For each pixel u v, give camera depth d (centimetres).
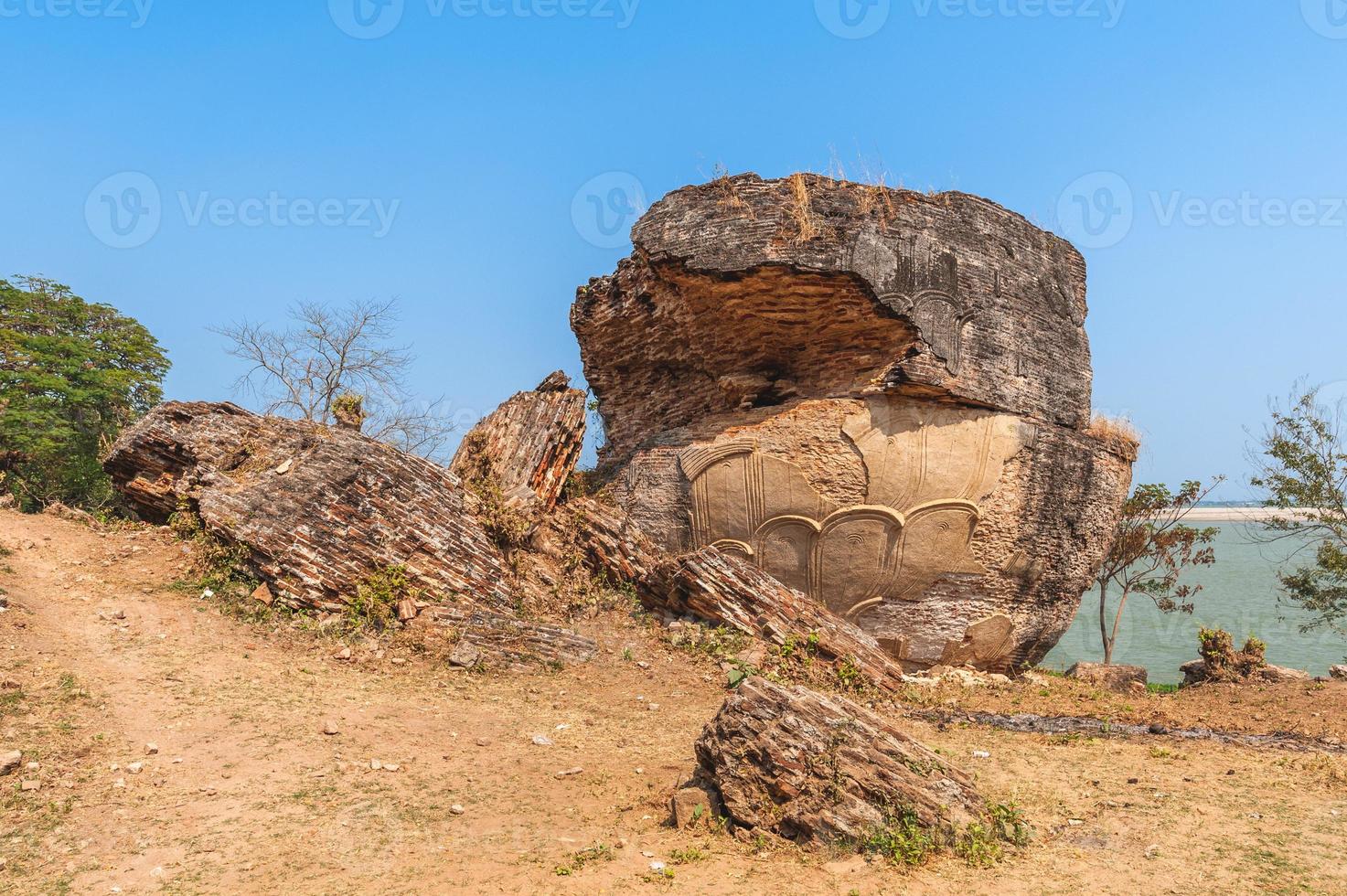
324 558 1299
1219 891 669
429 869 686
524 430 1686
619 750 993
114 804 758
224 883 652
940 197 1455
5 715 872
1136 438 1741
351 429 1603
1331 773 944
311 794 809
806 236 1370
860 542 1455
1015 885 679
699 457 1548
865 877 686
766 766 777
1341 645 3247
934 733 1123
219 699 995
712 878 681
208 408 1628
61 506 1625
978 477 1439
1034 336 1522
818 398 1496
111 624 1145
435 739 974
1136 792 900
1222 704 1249
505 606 1402
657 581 1501
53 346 2973
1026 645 1608
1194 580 6394
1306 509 2294
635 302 1656
